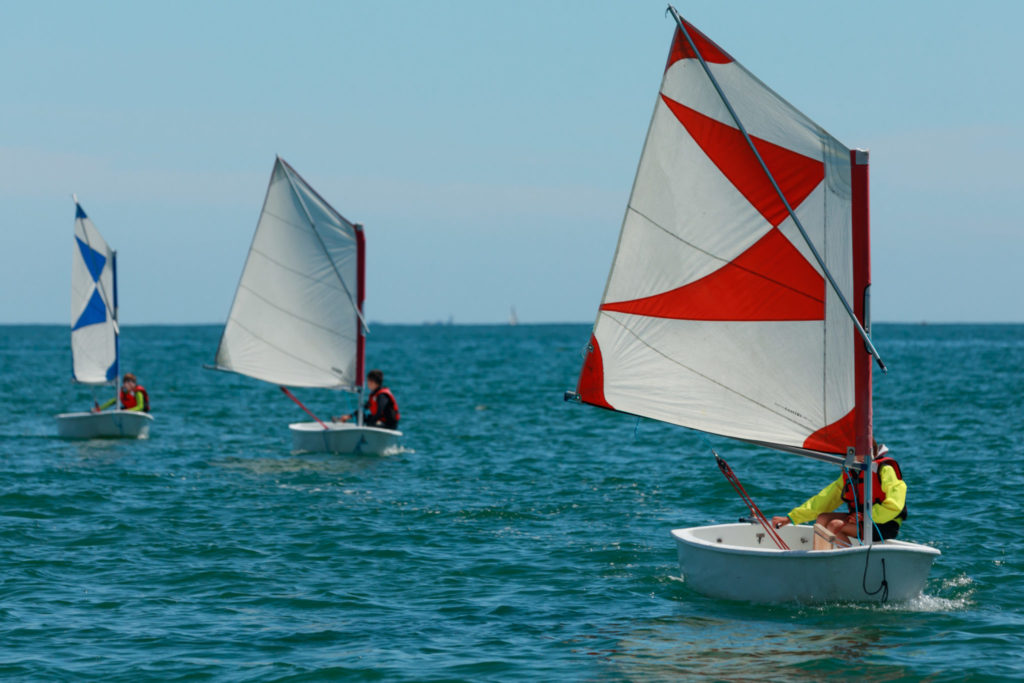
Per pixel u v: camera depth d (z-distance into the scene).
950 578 55.12
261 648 44.25
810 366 48.41
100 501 77.31
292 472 93.00
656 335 50.59
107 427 119.88
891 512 48.88
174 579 55.50
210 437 122.31
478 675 41.00
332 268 110.44
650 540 65.44
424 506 76.50
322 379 111.56
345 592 53.31
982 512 72.62
